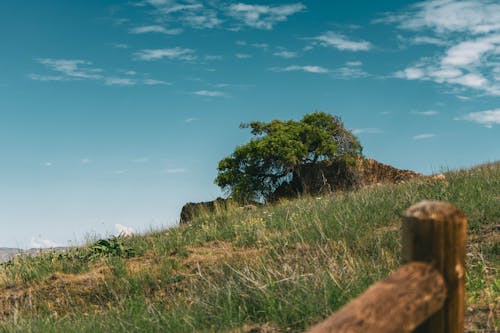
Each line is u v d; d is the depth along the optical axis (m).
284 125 26.55
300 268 6.42
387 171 24.73
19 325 6.42
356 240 7.61
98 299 7.70
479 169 11.75
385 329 1.67
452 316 1.93
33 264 9.21
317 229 8.40
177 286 7.56
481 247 6.43
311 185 25.23
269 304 5.09
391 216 8.74
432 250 1.91
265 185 25.59
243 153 25.30
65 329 6.16
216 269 7.29
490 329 3.79
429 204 1.96
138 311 6.33
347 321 1.62
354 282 5.29
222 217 12.04
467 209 7.99
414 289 1.80
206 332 4.99
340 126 25.95
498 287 4.62
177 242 9.94
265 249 8.19
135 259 9.43
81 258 9.42
